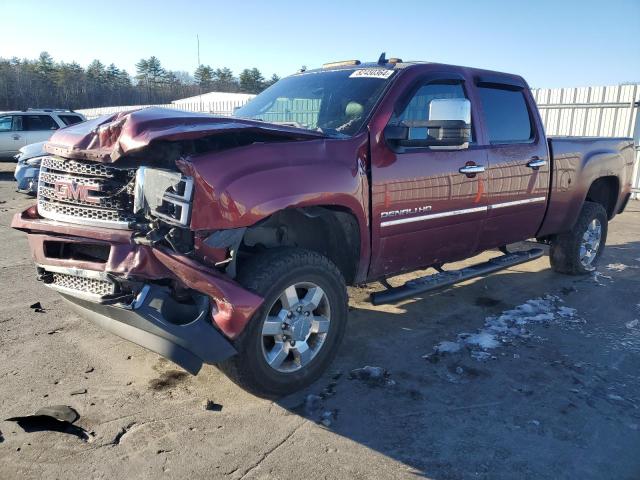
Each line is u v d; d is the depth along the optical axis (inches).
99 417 128.0
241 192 119.2
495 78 196.1
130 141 113.8
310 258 135.5
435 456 116.6
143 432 122.6
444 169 168.7
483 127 187.5
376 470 111.7
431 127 151.8
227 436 122.1
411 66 169.5
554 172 217.8
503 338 180.4
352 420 129.8
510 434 125.2
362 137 148.3
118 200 121.9
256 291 126.0
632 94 518.0
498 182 190.4
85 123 139.4
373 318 197.8
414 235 165.2
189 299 123.8
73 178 126.1
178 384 144.9
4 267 254.8
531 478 110.2
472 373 154.9
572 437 124.4
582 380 151.8
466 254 192.4
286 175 127.3
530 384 149.0
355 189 143.1
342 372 154.1
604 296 227.8
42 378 145.6
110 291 121.0
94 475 108.0
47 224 128.4
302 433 124.0
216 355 121.3
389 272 166.4
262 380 131.3
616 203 267.6
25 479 106.1
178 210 114.0
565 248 247.9
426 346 173.3
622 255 303.7
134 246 117.6
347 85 170.9
